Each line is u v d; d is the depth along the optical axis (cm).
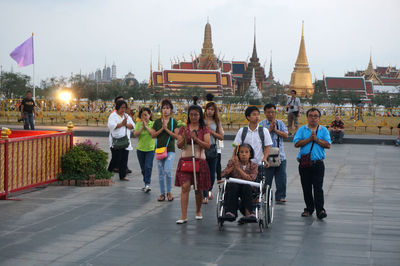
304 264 614
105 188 1161
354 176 1388
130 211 918
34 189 1133
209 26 18712
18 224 811
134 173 1421
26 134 1254
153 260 629
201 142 823
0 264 610
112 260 627
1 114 4238
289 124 2678
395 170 1511
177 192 1129
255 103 11606
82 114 4197
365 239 734
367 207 973
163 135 1015
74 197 1044
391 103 11575
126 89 10275
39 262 619
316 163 869
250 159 805
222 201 782
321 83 15662
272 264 614
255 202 800
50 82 9925
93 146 1248
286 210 945
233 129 3394
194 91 11831
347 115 3866
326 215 870
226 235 755
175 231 776
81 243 705
